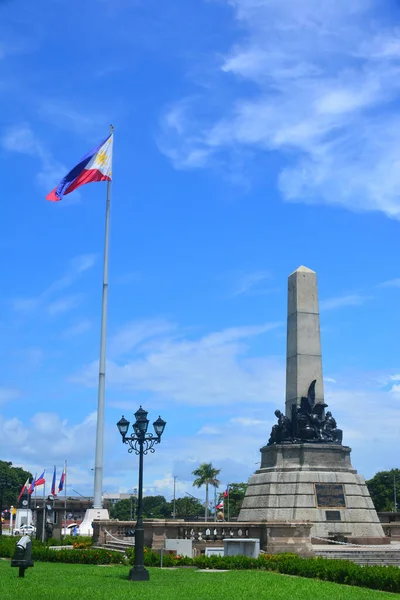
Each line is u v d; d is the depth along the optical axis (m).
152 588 25.39
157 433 31.61
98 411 55.81
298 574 32.59
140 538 29.34
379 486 131.75
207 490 130.50
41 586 25.27
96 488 55.47
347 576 30.08
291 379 60.72
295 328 60.94
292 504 55.47
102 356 55.97
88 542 47.94
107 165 57.69
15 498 169.38
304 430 58.31
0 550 42.56
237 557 35.62
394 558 43.53
